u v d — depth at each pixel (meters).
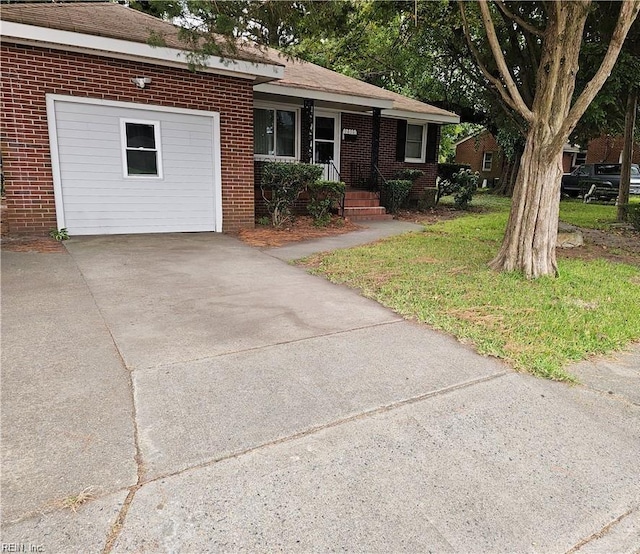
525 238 5.99
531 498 2.18
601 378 3.41
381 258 7.00
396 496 2.15
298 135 12.11
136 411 2.79
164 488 2.15
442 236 9.16
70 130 7.78
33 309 4.50
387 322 4.42
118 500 2.07
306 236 9.12
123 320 4.30
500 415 2.88
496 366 3.54
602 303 5.00
